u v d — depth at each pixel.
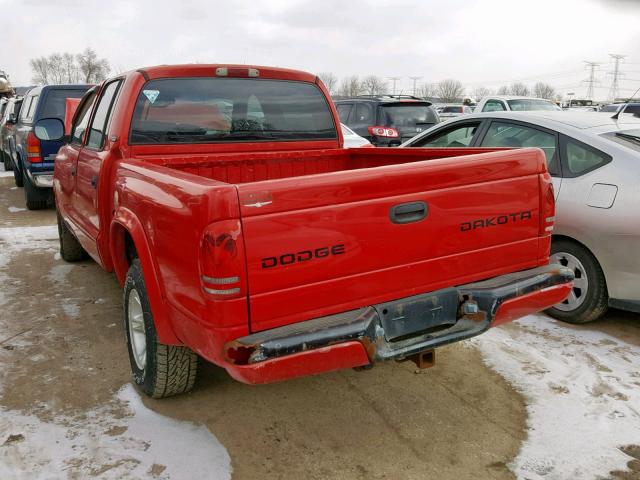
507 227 3.08
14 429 3.12
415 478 2.76
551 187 3.21
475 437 3.07
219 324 2.41
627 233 4.01
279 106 4.45
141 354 3.46
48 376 3.73
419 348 2.76
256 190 2.39
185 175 2.83
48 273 5.94
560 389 3.53
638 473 2.77
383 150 4.45
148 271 2.98
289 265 2.48
